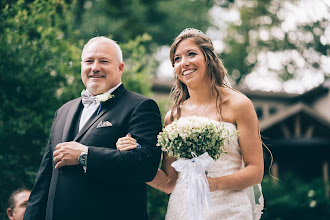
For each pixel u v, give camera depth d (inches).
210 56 142.7
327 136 642.2
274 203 360.5
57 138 139.4
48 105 229.5
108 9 657.6
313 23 760.3
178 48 144.3
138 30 659.4
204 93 144.4
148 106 136.3
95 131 132.7
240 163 139.3
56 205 128.2
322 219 353.4
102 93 140.6
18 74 225.0
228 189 130.6
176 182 143.9
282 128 636.1
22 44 227.0
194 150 125.4
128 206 129.9
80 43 253.1
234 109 136.9
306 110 621.0
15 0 243.9
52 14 245.9
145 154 126.0
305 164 630.5
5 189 226.2
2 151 230.5
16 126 221.8
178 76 144.6
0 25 226.4
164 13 681.0
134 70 249.4
